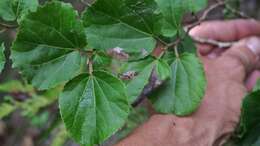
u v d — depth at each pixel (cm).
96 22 31
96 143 29
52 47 30
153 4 32
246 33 54
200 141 40
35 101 59
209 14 58
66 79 30
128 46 32
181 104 35
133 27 33
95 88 29
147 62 33
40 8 29
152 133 39
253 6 74
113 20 32
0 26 32
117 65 36
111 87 29
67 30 30
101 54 31
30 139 89
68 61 30
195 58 35
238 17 57
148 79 33
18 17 31
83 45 30
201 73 35
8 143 93
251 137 38
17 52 29
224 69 47
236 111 43
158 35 34
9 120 95
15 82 59
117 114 29
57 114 48
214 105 42
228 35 54
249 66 50
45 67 30
